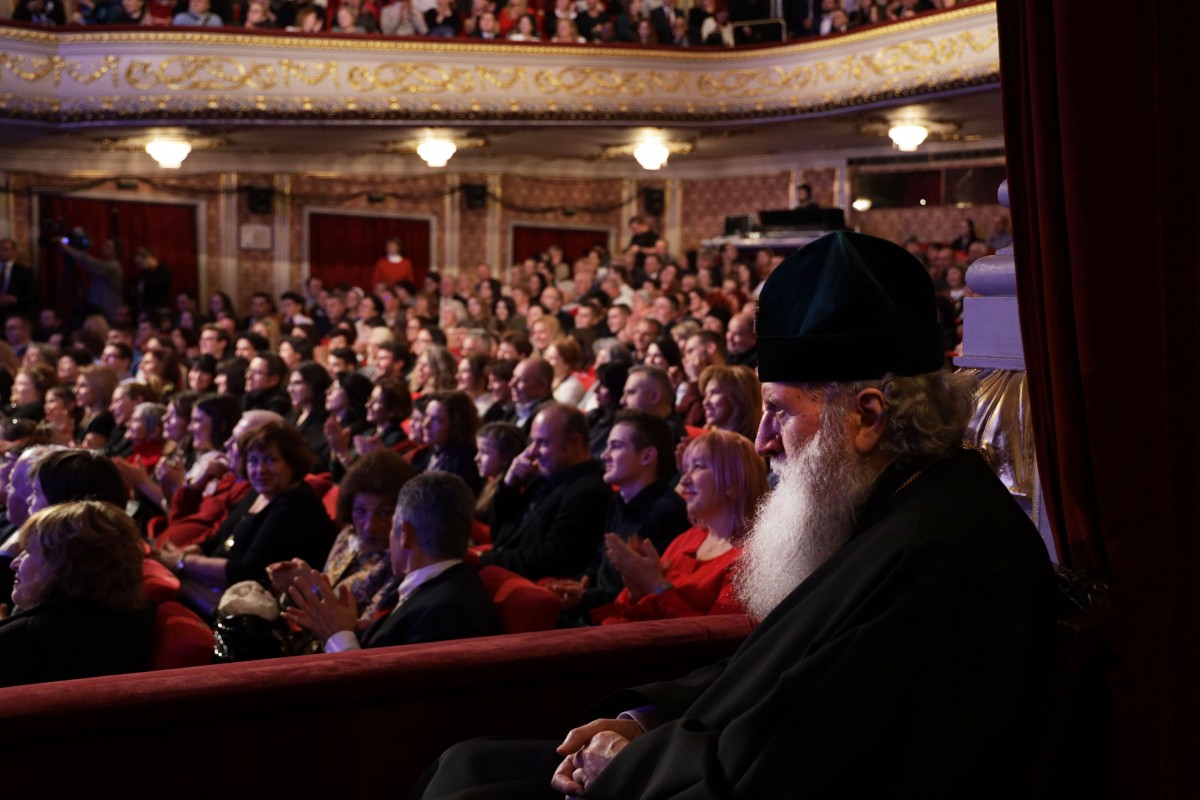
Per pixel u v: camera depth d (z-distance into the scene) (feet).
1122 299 6.64
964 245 45.01
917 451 6.27
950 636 5.60
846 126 43.14
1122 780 6.50
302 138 45.91
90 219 51.62
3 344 31.40
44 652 9.39
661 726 6.09
